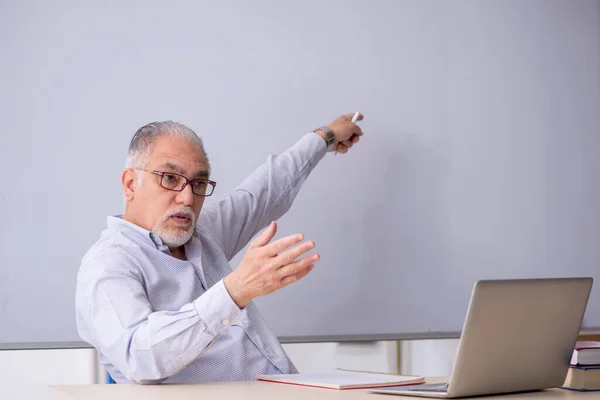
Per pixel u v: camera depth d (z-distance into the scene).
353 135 2.52
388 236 2.62
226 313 1.46
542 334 1.36
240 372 1.85
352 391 1.35
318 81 2.57
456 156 2.72
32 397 2.05
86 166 2.30
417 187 2.67
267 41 2.51
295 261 1.40
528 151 2.82
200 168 1.95
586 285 1.41
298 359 2.33
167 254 1.92
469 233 2.72
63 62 2.29
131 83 2.36
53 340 2.24
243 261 1.44
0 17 2.23
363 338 2.44
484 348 1.28
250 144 2.48
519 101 2.82
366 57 2.63
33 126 2.25
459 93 2.74
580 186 2.88
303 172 2.39
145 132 1.96
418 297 2.64
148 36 2.38
